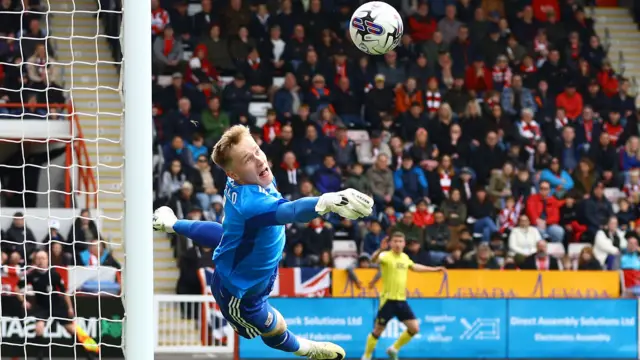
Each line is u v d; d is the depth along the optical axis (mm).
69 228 37281
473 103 45406
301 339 12672
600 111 47656
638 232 40281
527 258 39344
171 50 45844
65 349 30312
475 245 40719
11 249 34375
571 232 42062
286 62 46688
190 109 44156
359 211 10281
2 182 40812
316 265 38562
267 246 11516
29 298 30125
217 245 12672
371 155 44750
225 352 35500
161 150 41688
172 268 41938
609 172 44875
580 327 35875
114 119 43531
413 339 35312
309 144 43031
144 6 13352
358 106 45875
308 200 10641
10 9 44156
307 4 49031
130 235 13305
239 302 11703
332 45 47500
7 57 42594
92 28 45031
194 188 40969
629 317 36062
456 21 48812
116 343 31047
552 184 43625
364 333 35188
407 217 39844
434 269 33281
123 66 13578
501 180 42531
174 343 35500
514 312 35719
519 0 50219
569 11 50000
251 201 11281
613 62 52562
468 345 35500
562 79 47906
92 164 41938
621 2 54312
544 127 45531
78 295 31359
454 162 43781
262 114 45688
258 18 47719
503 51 48250
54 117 41281
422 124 44625
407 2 48656
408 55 47719
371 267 38094
